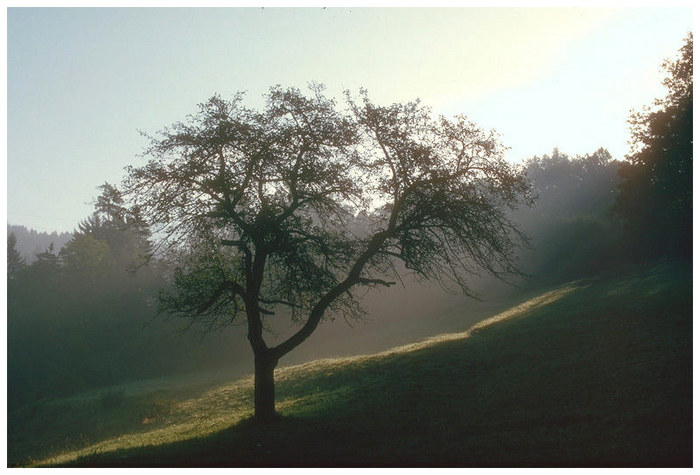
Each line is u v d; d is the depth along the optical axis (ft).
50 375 238.48
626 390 65.10
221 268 74.18
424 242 71.00
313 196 69.41
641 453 43.98
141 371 240.12
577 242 265.13
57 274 271.28
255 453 54.08
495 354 103.60
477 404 71.92
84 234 299.99
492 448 50.44
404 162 68.74
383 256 76.28
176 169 67.67
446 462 46.55
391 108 69.77
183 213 67.31
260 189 69.72
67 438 134.41
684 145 165.78
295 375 128.36
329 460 49.67
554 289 221.66
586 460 43.60
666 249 222.28
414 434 59.72
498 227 72.23
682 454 42.60
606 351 86.99
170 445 65.21
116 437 112.68
